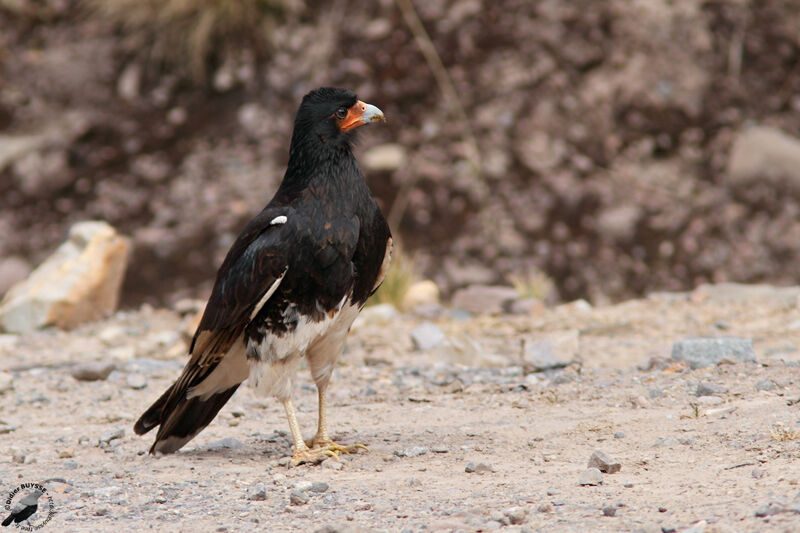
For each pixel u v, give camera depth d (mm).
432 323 11789
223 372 6719
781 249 17781
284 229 6176
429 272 17453
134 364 10320
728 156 19000
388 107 19484
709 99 19562
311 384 9266
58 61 21359
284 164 19344
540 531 4555
